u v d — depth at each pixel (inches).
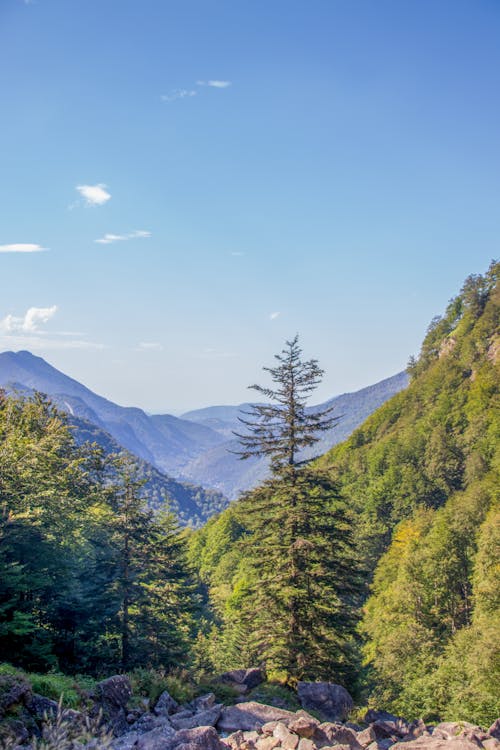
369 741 478.3
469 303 5880.9
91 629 841.5
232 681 703.7
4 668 442.6
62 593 808.9
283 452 840.9
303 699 629.9
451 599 2089.1
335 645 760.3
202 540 4138.8
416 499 3698.3
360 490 4244.6
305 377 834.2
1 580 655.8
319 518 833.5
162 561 993.5
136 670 557.3
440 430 4180.6
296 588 752.3
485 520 2438.5
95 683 467.2
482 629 1475.1
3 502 766.5
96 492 1162.6
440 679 1349.7
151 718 432.5
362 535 3398.1
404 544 2910.9
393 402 5502.0
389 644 1720.0
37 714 354.3
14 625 638.5
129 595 912.3
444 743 450.0
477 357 5098.4
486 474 3415.4
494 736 505.4
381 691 1541.6
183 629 1162.0
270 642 760.3
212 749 370.9
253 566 824.3
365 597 2600.9
